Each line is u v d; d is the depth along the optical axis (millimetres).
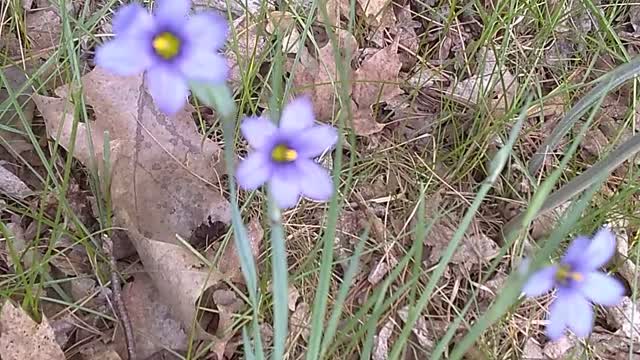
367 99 222
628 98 237
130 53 92
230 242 186
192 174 194
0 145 198
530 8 231
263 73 223
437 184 213
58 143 180
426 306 192
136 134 194
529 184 213
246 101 212
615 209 207
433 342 188
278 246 111
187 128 199
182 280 173
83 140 191
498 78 224
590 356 192
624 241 205
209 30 92
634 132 230
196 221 192
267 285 184
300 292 188
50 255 175
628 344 196
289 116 107
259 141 106
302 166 107
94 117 202
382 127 217
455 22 241
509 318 189
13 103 184
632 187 199
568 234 198
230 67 217
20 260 178
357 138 217
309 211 202
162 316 179
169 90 91
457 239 121
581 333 107
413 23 244
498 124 211
